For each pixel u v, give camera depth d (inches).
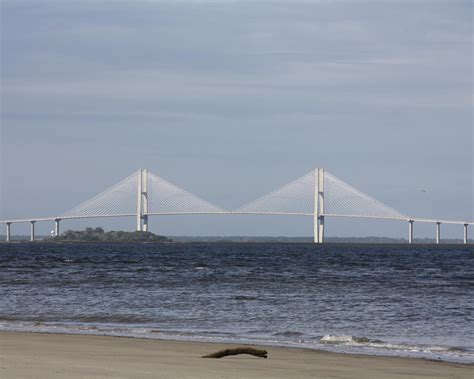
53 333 1738.4
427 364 1290.6
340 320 2124.8
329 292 3164.4
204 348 1451.8
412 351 1520.7
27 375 1003.9
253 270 5201.8
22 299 2723.9
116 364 1149.1
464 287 3550.7
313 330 1899.6
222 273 4751.5
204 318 2151.8
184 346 1478.8
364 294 3065.9
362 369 1211.9
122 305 2522.1
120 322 2062.0
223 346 1496.1
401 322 2089.1
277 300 2738.7
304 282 3860.7
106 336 1662.2
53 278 4065.0
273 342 1630.2
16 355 1238.3
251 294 3019.2
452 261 7485.2
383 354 1465.3
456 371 1211.9
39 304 2541.8
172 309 2397.9
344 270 5344.5
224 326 1974.7
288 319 2137.1
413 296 2977.4
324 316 2217.0
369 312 2337.6
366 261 7283.5
